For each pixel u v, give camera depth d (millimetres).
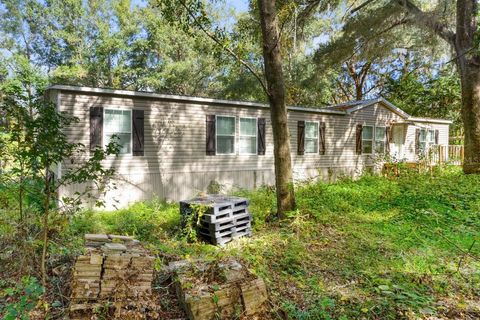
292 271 4062
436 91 20562
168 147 9391
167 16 6852
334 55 15125
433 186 9281
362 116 14586
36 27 28344
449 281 3668
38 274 3199
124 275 2756
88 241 3223
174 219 6664
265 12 6484
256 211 7074
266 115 11492
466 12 11742
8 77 21734
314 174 12938
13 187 3361
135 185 8805
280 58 6668
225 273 2945
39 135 3039
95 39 28188
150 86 27156
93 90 7988
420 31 14570
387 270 4047
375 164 14906
